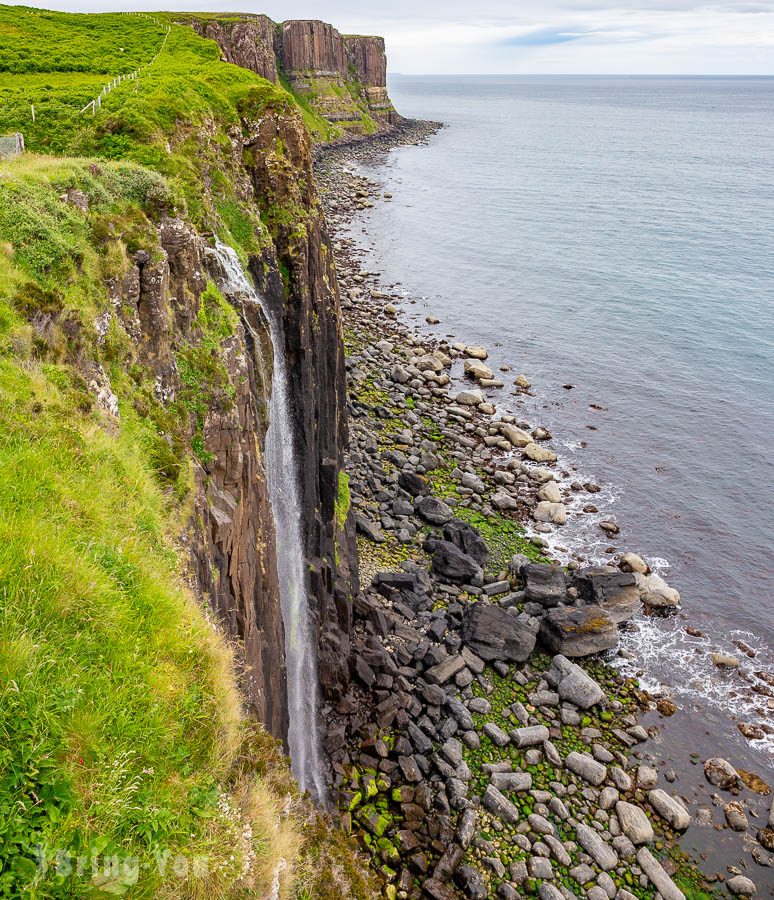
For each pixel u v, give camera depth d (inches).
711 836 1152.2
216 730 457.7
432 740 1229.1
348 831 1006.4
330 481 1466.5
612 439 2422.5
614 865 1068.5
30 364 604.4
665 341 3208.7
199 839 382.3
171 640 483.2
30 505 482.6
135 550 539.2
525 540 1884.8
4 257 660.1
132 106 1231.5
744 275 4092.0
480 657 1425.9
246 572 853.2
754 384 2812.5
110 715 386.9
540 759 1239.5
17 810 304.7
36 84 1839.3
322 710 1206.9
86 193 828.6
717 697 1437.0
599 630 1478.8
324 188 5984.3
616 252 4559.5
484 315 3481.8
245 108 1589.6
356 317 3262.8
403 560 1700.3
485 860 1026.7
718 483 2186.3
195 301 934.4
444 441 2313.0
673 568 1819.6
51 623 406.3
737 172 7603.4
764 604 1711.4
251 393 1023.0
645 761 1278.3
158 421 750.5
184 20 4547.2
